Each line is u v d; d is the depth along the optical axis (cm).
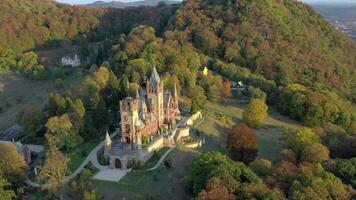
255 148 17900
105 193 14475
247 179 14100
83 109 18675
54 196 14700
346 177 15025
